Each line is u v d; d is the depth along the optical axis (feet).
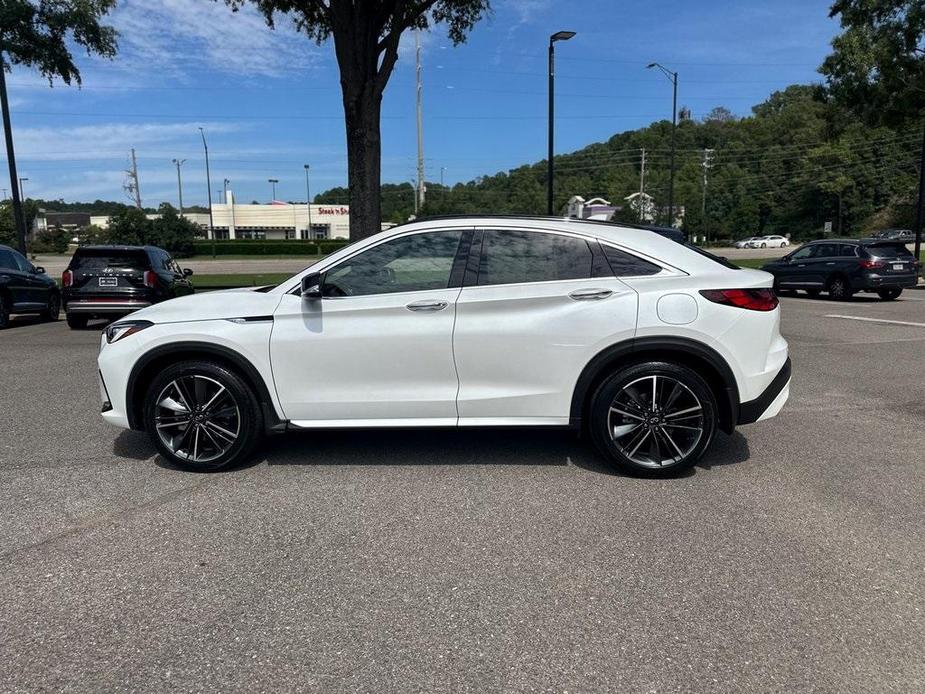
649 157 317.63
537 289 14.60
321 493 14.11
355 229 45.19
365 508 13.34
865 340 34.86
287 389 14.92
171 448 15.29
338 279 15.01
